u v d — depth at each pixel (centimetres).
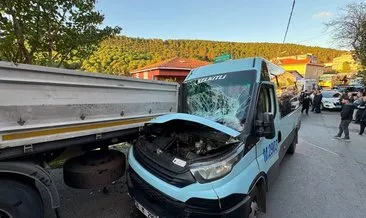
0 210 237
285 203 418
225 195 252
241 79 396
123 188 446
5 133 217
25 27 671
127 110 358
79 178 328
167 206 266
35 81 235
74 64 827
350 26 2100
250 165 304
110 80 322
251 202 299
